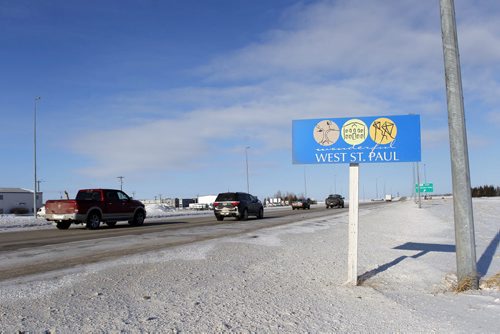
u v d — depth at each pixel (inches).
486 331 218.7
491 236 664.4
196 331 217.8
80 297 286.5
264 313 252.1
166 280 344.5
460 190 316.5
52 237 737.0
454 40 320.2
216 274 372.2
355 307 268.4
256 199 1300.4
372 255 488.4
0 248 570.3
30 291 303.6
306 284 336.5
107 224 1039.0
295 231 800.3
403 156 334.3
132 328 221.5
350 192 342.6
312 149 350.9
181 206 4446.4
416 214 1370.6
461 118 316.5
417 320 239.0
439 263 430.3
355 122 343.9
